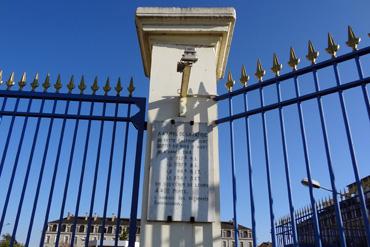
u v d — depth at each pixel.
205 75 3.74
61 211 3.23
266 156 3.20
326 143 2.95
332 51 3.28
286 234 8.23
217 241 3.02
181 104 3.55
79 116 3.66
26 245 3.07
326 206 7.44
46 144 3.49
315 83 3.24
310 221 7.74
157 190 3.21
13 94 3.77
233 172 3.25
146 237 3.04
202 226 3.09
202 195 3.19
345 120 2.95
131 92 3.85
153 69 3.78
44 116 3.64
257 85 3.52
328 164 2.86
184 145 3.41
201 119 3.53
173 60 3.82
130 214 3.26
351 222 7.09
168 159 3.34
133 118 3.69
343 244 2.55
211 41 3.91
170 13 3.88
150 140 3.45
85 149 3.48
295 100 3.28
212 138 3.45
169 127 3.48
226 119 3.51
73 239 3.17
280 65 3.50
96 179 3.36
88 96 3.77
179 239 3.03
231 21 3.87
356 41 3.21
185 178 3.26
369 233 2.53
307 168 2.96
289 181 2.99
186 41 3.92
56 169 3.39
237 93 3.58
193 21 3.88
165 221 3.10
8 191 3.28
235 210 3.11
